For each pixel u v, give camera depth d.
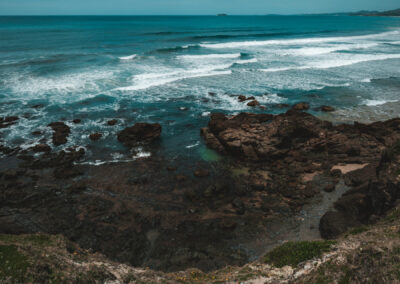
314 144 22.38
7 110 28.58
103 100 32.28
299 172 19.97
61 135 24.36
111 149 23.12
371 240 10.20
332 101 32.81
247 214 16.09
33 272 8.05
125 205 16.73
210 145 23.94
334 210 16.28
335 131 23.22
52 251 9.61
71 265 9.07
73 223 15.30
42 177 19.23
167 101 32.81
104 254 13.35
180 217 15.83
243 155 22.14
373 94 34.78
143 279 9.74
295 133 22.92
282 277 9.80
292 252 11.14
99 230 14.83
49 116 27.98
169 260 13.09
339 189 18.03
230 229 14.95
